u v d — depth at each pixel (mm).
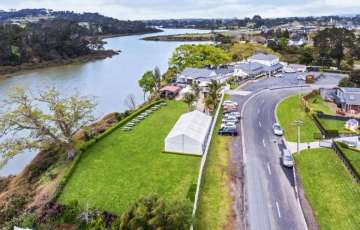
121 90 105125
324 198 36688
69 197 38125
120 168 44688
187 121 54062
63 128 49688
